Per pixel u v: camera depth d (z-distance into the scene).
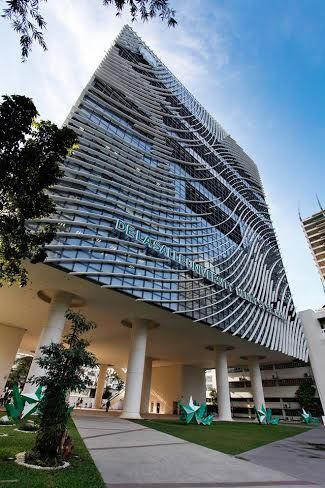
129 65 46.91
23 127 9.16
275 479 8.54
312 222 102.94
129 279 29.38
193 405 29.20
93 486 6.48
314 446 17.28
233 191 58.72
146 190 35.47
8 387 65.94
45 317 37.03
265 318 46.81
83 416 27.72
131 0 7.35
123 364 64.62
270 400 64.62
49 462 8.04
